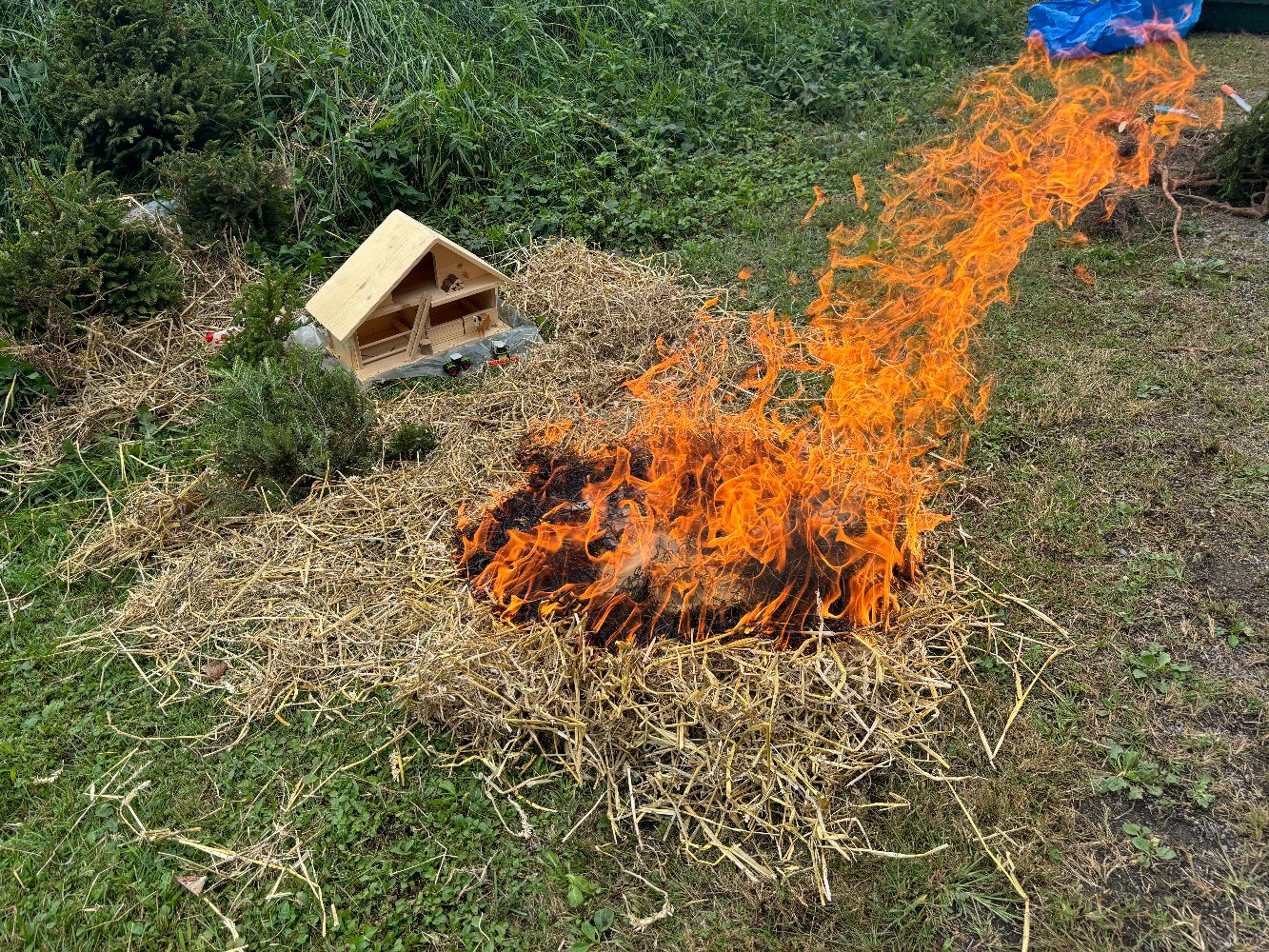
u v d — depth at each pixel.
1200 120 8.48
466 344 5.75
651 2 9.98
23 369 5.40
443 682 3.59
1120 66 10.02
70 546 4.58
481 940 2.98
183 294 6.20
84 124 6.66
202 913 3.10
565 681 3.56
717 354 5.68
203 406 5.45
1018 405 5.26
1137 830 3.19
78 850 3.29
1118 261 6.54
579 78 8.91
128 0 6.91
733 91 9.29
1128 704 3.62
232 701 3.77
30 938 3.05
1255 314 5.88
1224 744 3.45
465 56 8.59
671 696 3.51
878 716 3.49
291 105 7.73
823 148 8.56
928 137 8.58
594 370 5.54
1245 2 10.60
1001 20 11.07
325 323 5.39
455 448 4.94
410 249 5.29
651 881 3.12
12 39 7.53
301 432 4.60
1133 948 2.89
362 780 3.46
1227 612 3.94
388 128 7.43
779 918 3.01
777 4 10.48
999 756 3.45
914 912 3.01
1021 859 3.12
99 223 5.83
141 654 3.99
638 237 7.20
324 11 8.49
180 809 3.39
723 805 3.26
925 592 3.97
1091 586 4.11
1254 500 4.51
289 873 3.18
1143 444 4.92
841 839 3.19
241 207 6.61
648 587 3.90
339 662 3.86
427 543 4.34
